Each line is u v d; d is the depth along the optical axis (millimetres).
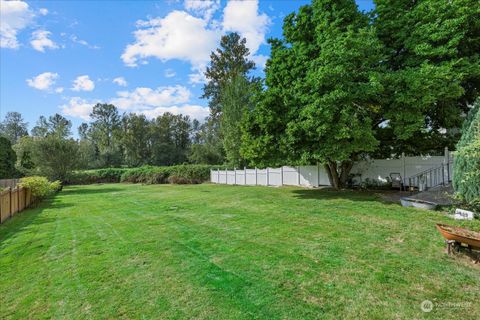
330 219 6641
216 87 33688
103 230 6738
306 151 9570
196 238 5590
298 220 6723
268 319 2637
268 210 8273
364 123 9305
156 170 26312
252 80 31031
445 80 8273
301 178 15609
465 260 3840
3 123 61281
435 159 10672
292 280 3459
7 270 4293
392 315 2619
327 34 9312
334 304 2857
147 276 3789
